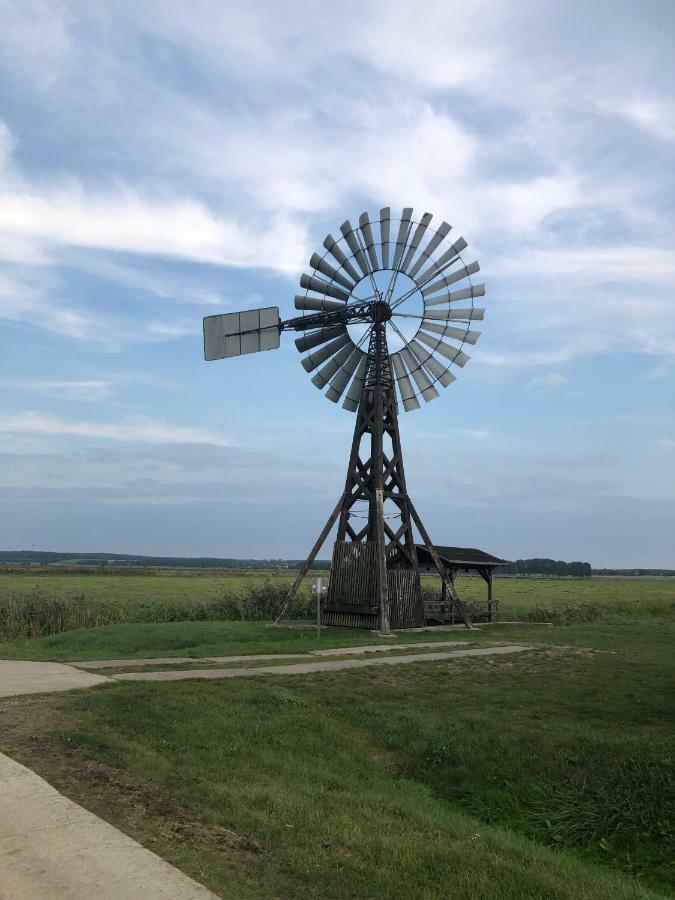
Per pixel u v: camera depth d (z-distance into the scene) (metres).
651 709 14.50
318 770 9.77
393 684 15.87
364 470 30.80
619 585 101.19
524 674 18.06
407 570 29.78
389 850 6.87
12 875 5.30
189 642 22.73
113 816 6.61
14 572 91.12
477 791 10.30
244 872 5.79
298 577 29.66
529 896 6.32
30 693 11.84
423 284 31.00
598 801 9.64
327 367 31.30
